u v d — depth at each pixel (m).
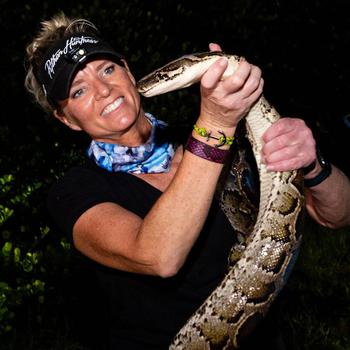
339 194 1.30
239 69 1.01
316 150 1.29
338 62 3.79
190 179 1.05
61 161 2.61
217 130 1.06
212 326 1.24
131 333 1.26
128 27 3.02
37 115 2.64
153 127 1.30
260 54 3.70
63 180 1.28
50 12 2.92
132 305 1.25
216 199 1.29
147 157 1.26
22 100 2.67
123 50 2.90
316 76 3.75
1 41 2.75
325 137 3.69
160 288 1.23
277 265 1.29
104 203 1.20
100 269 1.26
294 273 2.85
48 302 2.38
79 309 2.42
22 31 2.79
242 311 1.26
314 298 2.62
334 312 2.52
